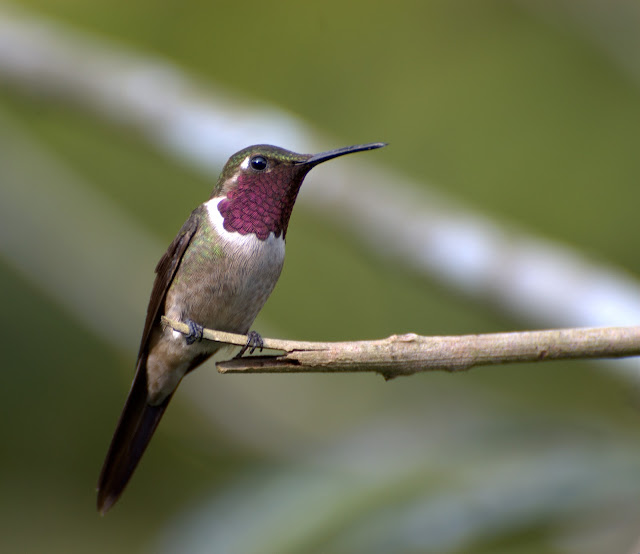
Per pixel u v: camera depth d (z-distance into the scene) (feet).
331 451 25.66
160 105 32.14
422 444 24.06
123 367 36.65
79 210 38.96
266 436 34.12
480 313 29.81
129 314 37.40
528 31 39.09
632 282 27.63
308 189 30.91
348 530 19.79
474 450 22.26
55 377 35.81
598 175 39.24
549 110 39.50
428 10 39.19
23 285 36.68
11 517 33.55
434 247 29.63
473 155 39.65
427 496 20.03
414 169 39.40
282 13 39.27
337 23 39.50
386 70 40.04
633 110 38.91
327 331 41.81
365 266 41.96
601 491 19.44
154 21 39.32
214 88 33.22
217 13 38.63
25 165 39.27
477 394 34.76
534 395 35.81
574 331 15.33
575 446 21.53
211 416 34.32
